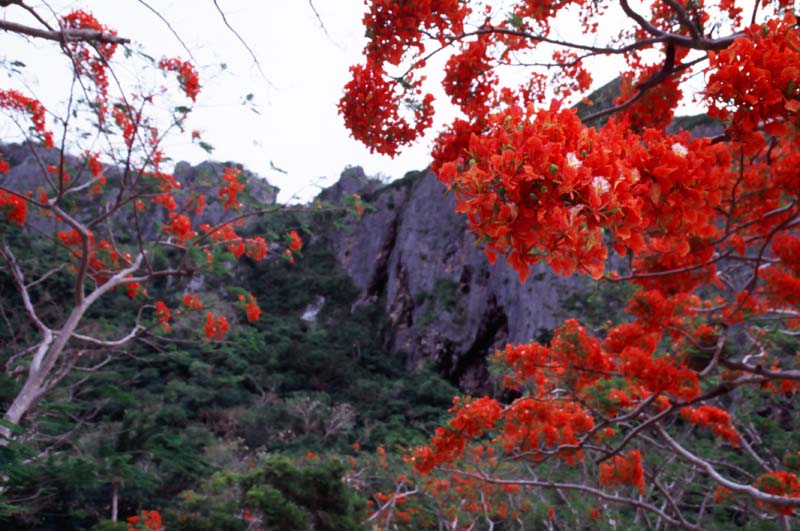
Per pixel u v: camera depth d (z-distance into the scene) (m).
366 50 4.83
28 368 8.98
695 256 4.88
